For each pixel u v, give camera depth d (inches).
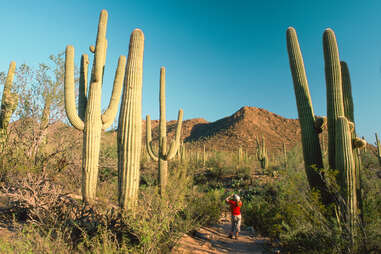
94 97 243.0
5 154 288.4
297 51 258.8
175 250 195.5
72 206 187.8
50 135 352.2
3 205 210.5
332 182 181.8
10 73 351.9
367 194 198.5
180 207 207.8
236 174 807.7
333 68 216.8
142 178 563.2
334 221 170.1
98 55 248.2
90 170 227.9
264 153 855.1
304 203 196.5
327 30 225.9
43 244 129.2
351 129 206.8
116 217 182.4
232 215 279.4
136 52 212.5
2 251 118.5
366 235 163.2
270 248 227.9
